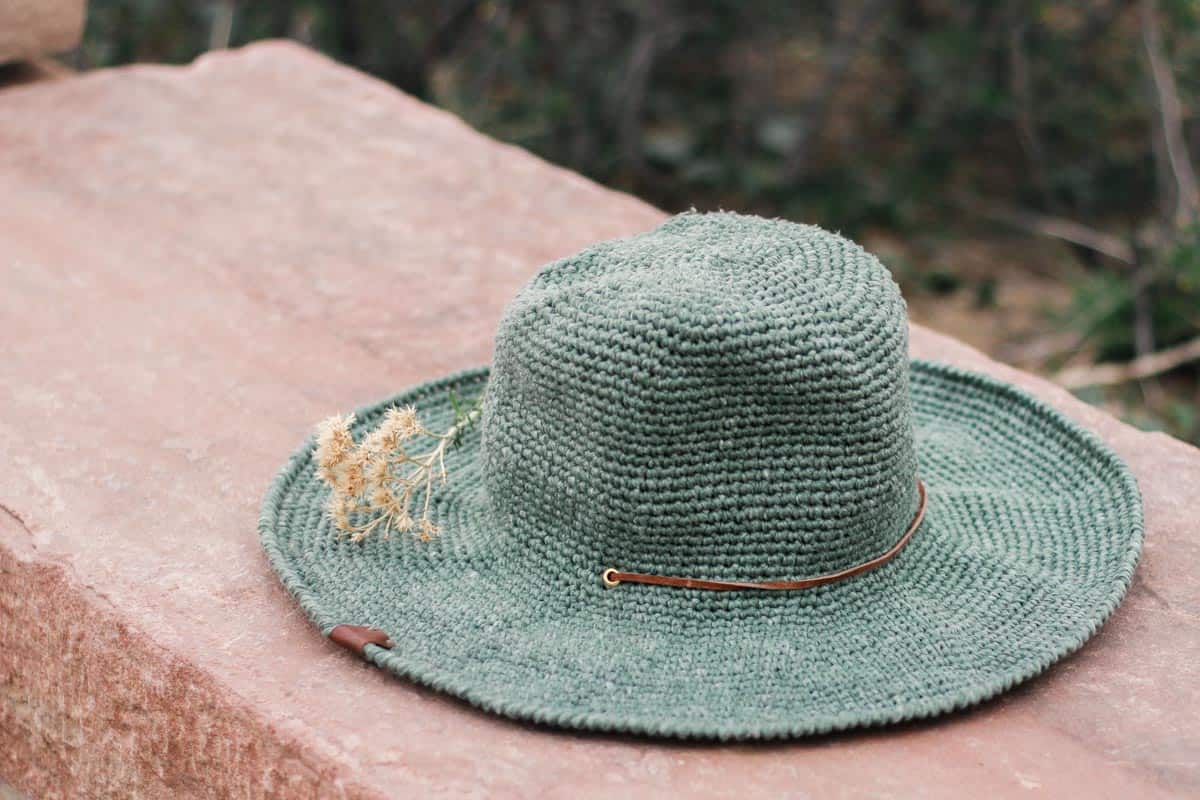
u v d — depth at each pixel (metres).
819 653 0.95
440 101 2.29
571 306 0.97
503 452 0.99
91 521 1.08
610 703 0.93
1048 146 2.45
